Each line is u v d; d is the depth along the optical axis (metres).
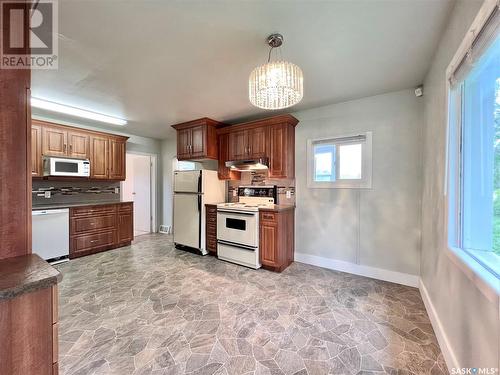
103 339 1.73
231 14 1.50
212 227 3.76
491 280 1.01
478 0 1.13
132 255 3.81
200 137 3.91
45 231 3.27
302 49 1.90
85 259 3.59
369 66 2.17
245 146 3.71
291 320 1.98
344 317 2.02
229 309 2.15
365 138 2.97
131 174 6.08
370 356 1.57
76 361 1.51
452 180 1.54
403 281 2.72
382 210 2.87
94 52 1.92
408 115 2.70
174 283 2.72
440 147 1.81
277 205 3.59
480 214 1.32
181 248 4.22
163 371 1.44
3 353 0.78
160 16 1.51
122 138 4.43
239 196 4.11
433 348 1.65
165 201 5.70
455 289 1.42
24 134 1.09
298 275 2.96
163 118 3.84
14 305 0.80
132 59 2.03
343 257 3.13
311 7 1.45
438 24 1.60
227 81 2.48
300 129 3.49
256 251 3.18
